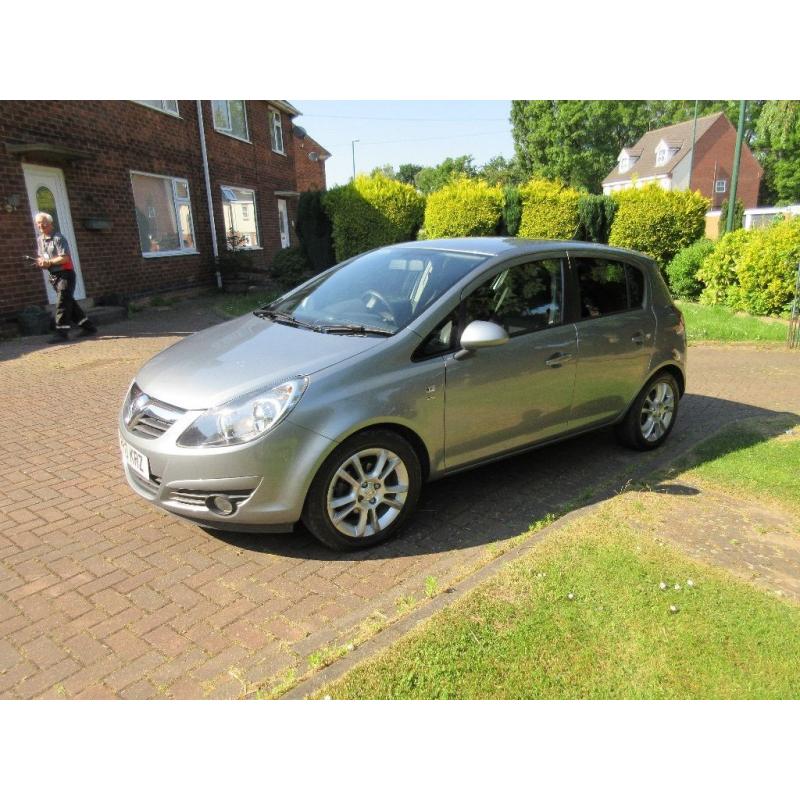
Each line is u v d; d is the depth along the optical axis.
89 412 5.98
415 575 3.29
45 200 10.96
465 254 4.19
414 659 2.56
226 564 3.37
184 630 2.83
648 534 3.61
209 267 16.50
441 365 3.63
